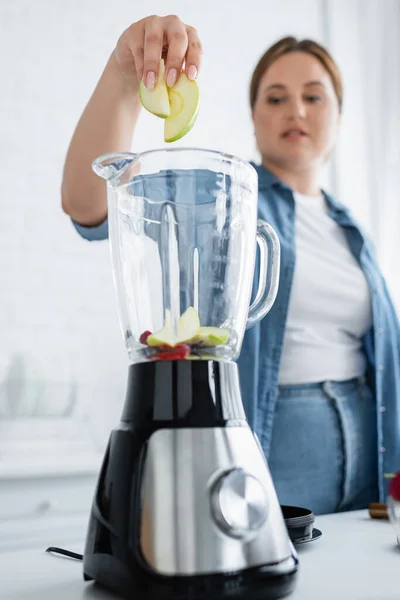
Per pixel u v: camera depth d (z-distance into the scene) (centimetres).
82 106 216
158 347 50
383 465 126
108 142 84
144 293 56
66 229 209
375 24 269
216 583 43
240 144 241
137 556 44
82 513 190
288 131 137
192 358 49
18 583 51
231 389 49
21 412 194
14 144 206
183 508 44
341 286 127
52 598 47
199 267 55
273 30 254
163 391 47
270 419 117
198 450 45
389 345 132
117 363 211
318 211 139
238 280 56
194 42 65
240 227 56
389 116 265
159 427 46
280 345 119
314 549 61
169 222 55
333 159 257
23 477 179
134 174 54
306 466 117
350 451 121
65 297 207
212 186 55
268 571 44
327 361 123
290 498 116
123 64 78
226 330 51
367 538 67
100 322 210
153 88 61
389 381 130
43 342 202
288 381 120
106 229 96
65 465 186
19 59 209
